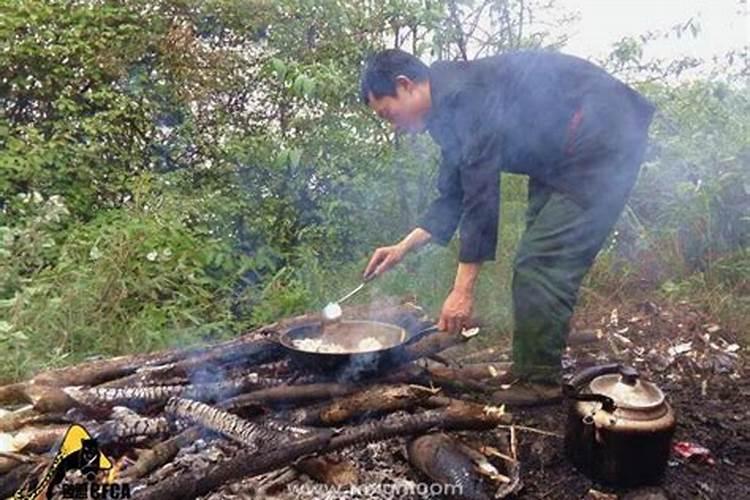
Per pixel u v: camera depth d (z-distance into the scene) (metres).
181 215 4.34
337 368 2.26
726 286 3.96
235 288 4.25
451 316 2.39
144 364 2.48
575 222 2.44
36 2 4.73
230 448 2.02
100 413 2.13
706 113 4.58
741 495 2.23
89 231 4.13
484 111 2.34
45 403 2.09
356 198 4.65
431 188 4.52
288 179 4.79
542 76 2.43
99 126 4.72
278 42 4.92
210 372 2.44
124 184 4.72
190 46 4.93
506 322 3.42
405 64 2.38
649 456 2.12
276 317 3.73
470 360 3.03
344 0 4.82
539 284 2.43
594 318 3.65
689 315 3.64
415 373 2.45
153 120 4.97
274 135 4.82
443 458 2.08
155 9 4.99
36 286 3.47
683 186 4.25
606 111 2.47
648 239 4.16
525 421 2.53
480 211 2.33
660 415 2.12
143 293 3.65
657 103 4.62
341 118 4.70
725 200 4.21
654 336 3.46
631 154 2.55
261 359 2.51
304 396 2.25
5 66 4.66
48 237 3.85
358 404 2.21
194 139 4.96
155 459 1.92
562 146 2.47
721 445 2.54
